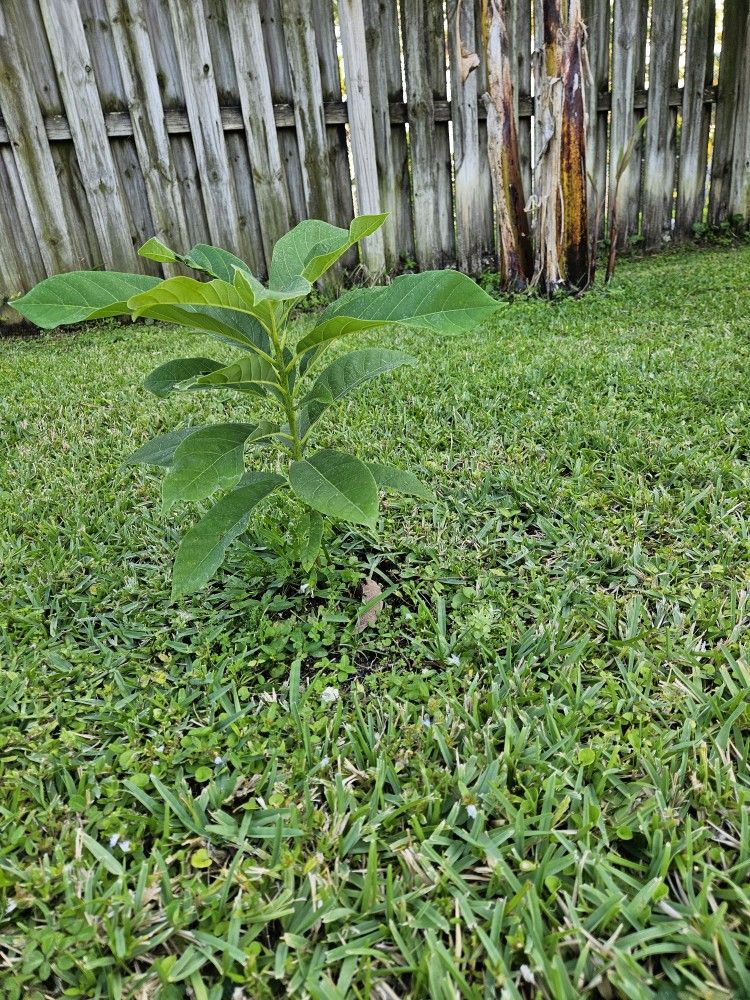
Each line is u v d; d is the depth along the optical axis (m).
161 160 4.97
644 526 2.07
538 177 4.72
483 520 2.20
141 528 2.27
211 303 1.32
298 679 1.57
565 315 4.53
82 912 1.08
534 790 1.25
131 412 3.24
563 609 1.78
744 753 1.30
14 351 4.61
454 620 1.75
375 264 5.65
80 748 1.43
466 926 1.05
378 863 1.16
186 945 1.06
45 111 4.69
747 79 6.32
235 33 4.83
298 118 5.18
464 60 5.27
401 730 1.41
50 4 4.46
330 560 1.97
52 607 1.91
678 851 1.13
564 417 2.83
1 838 1.23
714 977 0.96
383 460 2.57
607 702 1.45
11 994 0.99
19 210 4.84
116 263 5.08
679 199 6.62
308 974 0.99
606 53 6.06
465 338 4.16
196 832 1.24
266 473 1.68
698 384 3.02
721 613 1.68
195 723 1.50
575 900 1.07
